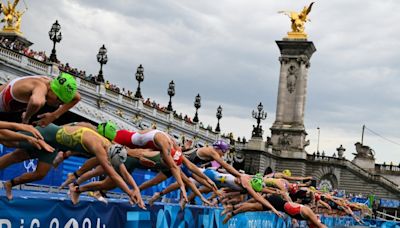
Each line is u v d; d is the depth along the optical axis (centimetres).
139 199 1206
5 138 977
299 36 9931
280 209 2044
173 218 1617
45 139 1084
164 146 1459
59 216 1123
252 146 8888
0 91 1023
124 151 1235
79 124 1181
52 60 4594
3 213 991
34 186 1781
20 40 8662
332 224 3894
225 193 2023
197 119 7544
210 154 1838
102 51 5378
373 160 10675
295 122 9794
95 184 1260
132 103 5825
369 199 7231
